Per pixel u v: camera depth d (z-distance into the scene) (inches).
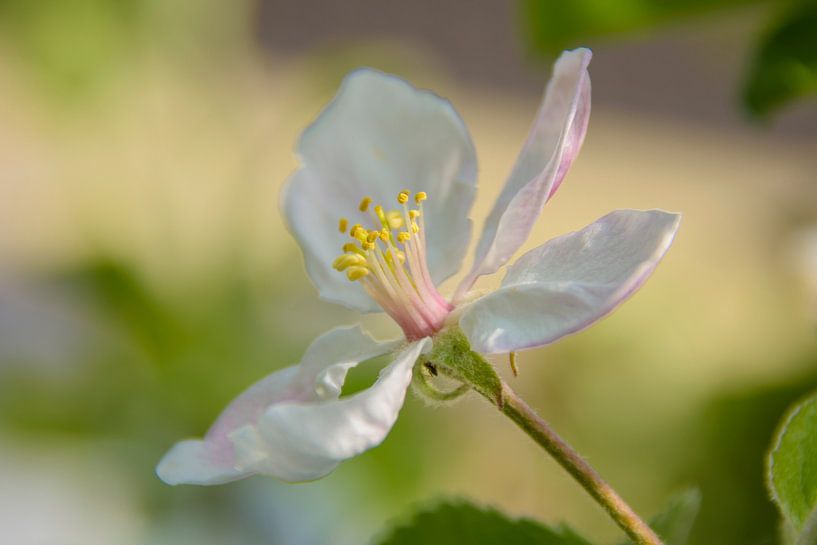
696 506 12.3
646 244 11.6
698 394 15.2
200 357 16.4
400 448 15.7
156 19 19.0
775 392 14.6
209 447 11.9
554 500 15.7
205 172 19.5
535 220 12.1
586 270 11.7
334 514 15.8
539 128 12.2
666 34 13.9
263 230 17.3
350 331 12.5
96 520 16.2
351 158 12.9
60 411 16.3
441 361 12.1
